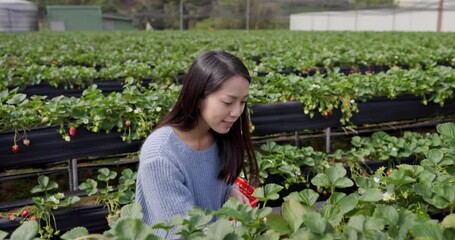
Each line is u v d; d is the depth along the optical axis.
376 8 32.22
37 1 48.47
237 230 1.51
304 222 1.49
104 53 10.09
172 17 48.12
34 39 16.16
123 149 4.28
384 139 4.71
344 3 33.41
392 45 11.73
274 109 4.81
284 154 4.32
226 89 2.01
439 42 13.52
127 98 4.39
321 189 4.24
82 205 3.90
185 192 2.10
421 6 30.91
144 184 2.12
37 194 4.87
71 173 4.55
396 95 5.28
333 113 4.99
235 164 2.39
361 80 5.27
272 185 2.02
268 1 38.69
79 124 4.08
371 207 1.86
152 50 10.44
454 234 1.49
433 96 5.39
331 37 17.02
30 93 6.66
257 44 12.44
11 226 3.68
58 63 9.02
